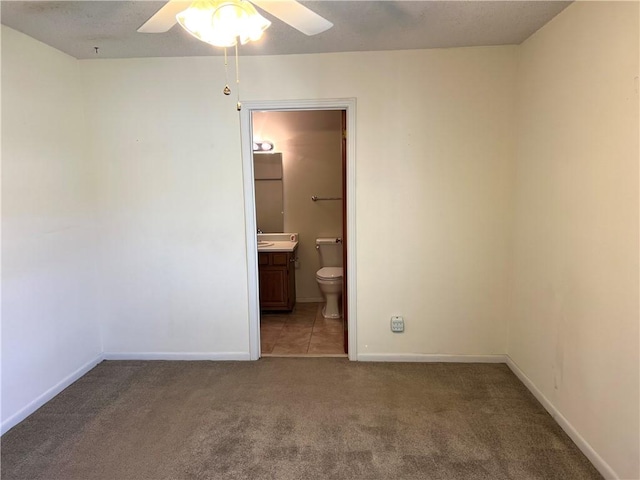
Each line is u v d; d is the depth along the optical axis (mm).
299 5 1546
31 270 2541
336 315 4312
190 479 1951
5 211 2344
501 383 2838
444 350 3195
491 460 2045
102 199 3148
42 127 2619
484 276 3078
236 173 3066
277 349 3498
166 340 3289
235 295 3205
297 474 1976
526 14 2279
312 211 4738
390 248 3096
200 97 3002
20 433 2324
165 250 3184
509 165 2941
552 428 2305
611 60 1832
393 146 2984
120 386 2869
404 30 2498
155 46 2715
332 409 2541
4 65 2326
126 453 2143
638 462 1697
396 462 2045
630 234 1729
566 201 2232
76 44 2654
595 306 1980
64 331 2846
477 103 2902
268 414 2496
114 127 3061
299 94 2963
